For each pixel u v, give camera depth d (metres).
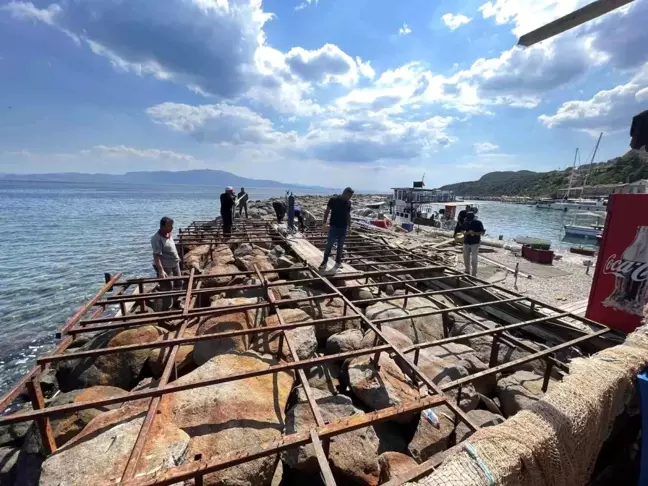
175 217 35.38
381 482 2.74
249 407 3.08
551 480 1.86
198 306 6.30
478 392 4.41
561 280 10.62
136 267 15.51
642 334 3.01
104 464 2.32
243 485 2.45
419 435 3.34
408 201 34.75
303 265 8.20
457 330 6.26
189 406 2.98
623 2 1.69
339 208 7.75
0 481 3.39
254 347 4.41
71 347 6.34
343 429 2.34
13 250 18.66
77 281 13.23
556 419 1.99
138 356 4.46
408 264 9.95
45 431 2.87
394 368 4.08
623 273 5.23
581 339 4.80
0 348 8.15
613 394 2.35
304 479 2.84
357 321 5.78
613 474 2.96
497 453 1.71
